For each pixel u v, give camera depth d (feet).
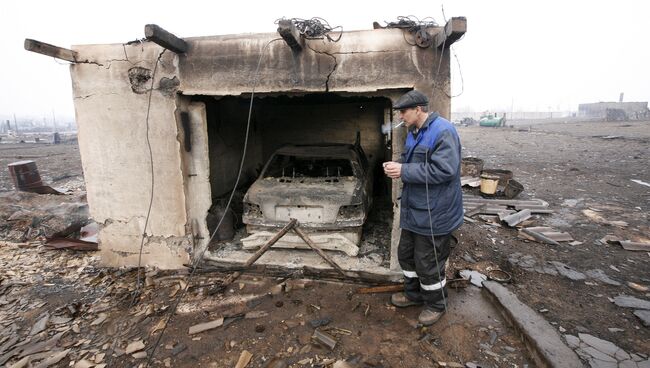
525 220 18.44
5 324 10.13
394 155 11.05
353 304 10.74
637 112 136.56
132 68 11.78
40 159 51.98
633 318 9.91
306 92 11.12
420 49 10.07
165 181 12.46
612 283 11.97
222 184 17.90
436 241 9.07
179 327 9.80
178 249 13.01
